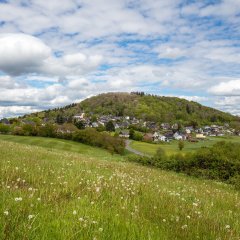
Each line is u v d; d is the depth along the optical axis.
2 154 16.33
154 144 172.38
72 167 14.51
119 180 11.67
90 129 116.06
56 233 5.21
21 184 8.83
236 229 7.24
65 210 6.57
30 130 117.69
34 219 5.48
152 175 18.22
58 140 109.31
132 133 185.38
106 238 5.29
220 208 10.28
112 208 7.33
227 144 30.34
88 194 8.44
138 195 9.48
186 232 6.40
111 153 96.31
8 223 5.28
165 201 9.03
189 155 28.89
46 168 12.45
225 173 24.89
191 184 17.45
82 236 5.23
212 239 6.26
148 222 6.61
